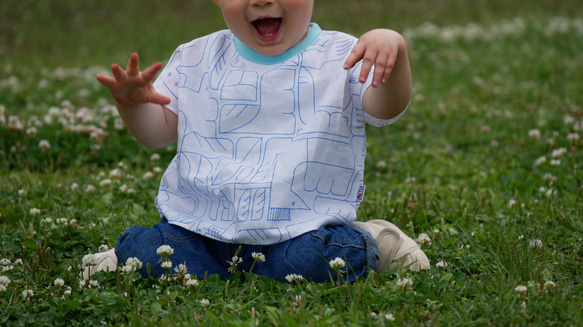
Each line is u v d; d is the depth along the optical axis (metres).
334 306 2.55
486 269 2.95
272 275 2.78
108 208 4.07
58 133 5.46
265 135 2.86
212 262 2.88
